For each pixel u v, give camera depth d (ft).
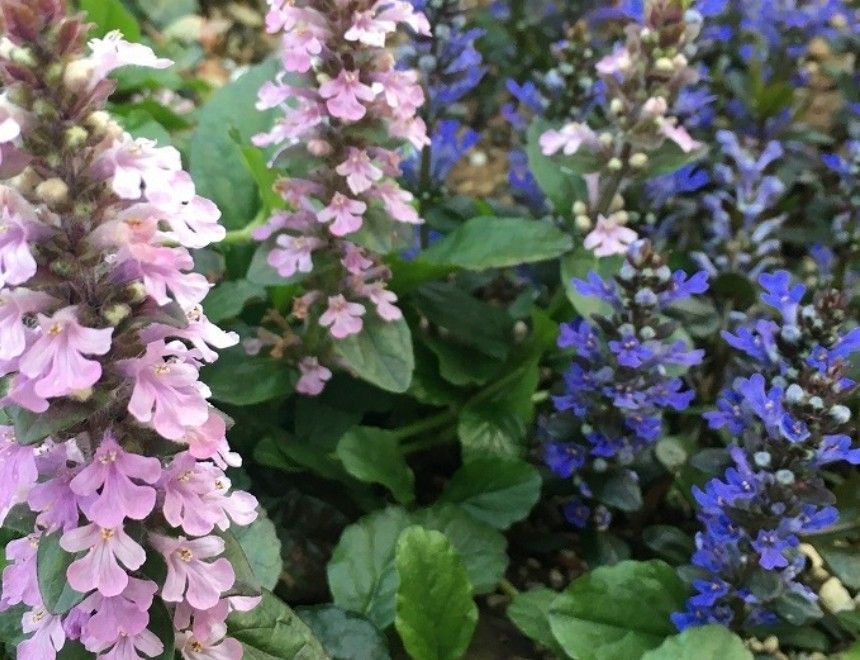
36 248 0.49
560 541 0.99
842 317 0.76
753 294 1.08
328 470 0.94
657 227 1.20
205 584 0.55
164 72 1.34
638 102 0.96
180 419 0.51
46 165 0.48
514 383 1.02
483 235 0.99
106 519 0.50
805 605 0.78
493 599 0.94
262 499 0.93
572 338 0.87
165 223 0.54
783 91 1.40
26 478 0.50
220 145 1.08
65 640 0.56
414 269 0.99
